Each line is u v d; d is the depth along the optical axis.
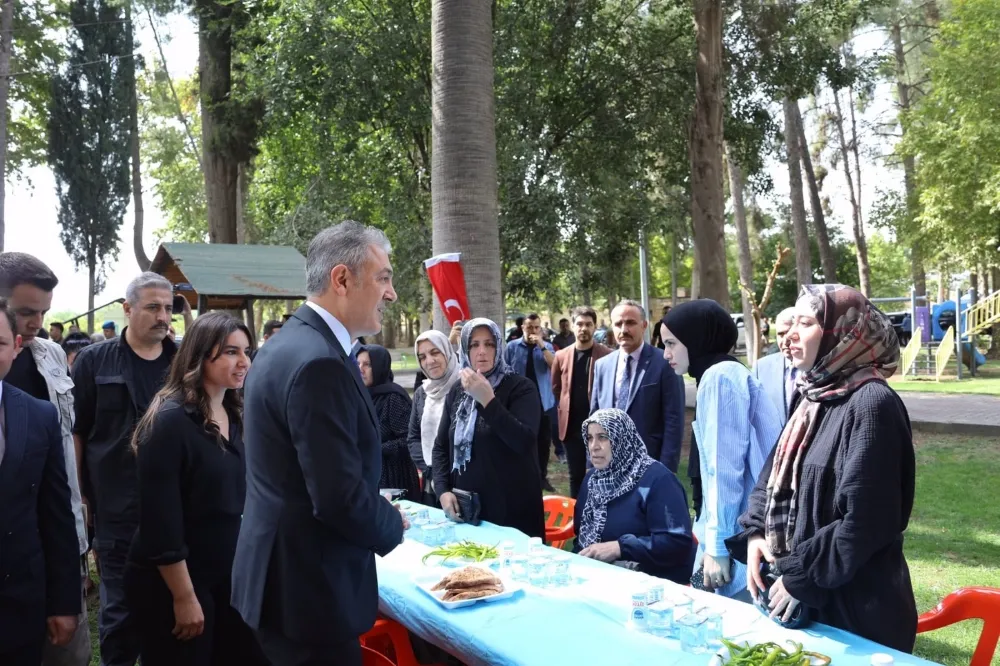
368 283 2.30
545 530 4.44
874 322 2.29
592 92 13.44
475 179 7.25
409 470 5.11
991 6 21.20
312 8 11.98
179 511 2.75
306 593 2.16
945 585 5.04
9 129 26.11
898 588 2.28
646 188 15.14
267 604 2.22
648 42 13.48
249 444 2.26
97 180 25.56
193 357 2.87
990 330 23.98
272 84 12.60
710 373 3.15
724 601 2.70
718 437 3.05
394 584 3.06
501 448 4.09
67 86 25.11
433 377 4.79
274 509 2.20
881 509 2.11
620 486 3.61
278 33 12.41
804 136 25.80
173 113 28.31
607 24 13.34
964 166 21.44
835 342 2.29
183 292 11.08
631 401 5.16
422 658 3.44
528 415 4.17
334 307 2.31
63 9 25.12
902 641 2.28
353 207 14.79
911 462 2.24
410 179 14.55
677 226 16.19
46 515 2.71
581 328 6.30
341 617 2.19
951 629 4.33
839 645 2.27
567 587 2.96
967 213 22.06
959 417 11.15
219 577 2.88
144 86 28.41
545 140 12.81
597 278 14.69
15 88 25.72
